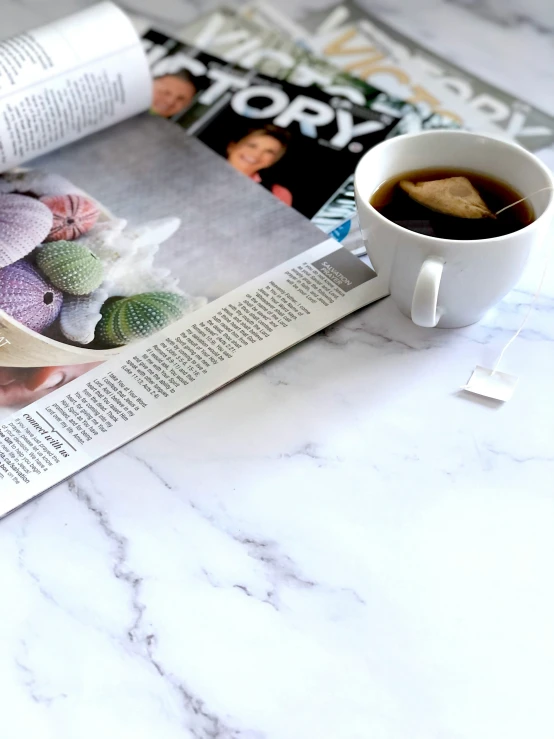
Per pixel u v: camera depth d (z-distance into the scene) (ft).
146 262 1.73
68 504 1.38
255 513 1.36
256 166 1.95
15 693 1.19
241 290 1.68
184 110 2.09
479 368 1.53
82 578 1.30
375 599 1.27
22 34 1.92
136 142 2.02
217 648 1.23
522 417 1.47
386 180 1.62
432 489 1.38
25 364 1.55
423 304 1.41
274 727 1.16
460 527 1.34
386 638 1.23
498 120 2.01
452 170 1.64
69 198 1.88
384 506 1.37
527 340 1.59
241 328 1.61
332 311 1.63
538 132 1.98
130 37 1.96
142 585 1.29
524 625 1.24
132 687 1.19
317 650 1.22
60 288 1.68
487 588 1.27
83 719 1.17
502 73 2.14
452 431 1.46
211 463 1.43
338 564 1.30
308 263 1.73
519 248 1.41
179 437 1.47
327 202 1.86
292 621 1.25
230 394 1.53
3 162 1.90
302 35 2.27
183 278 1.70
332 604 1.27
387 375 1.54
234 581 1.29
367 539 1.33
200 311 1.64
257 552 1.32
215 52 2.23
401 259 1.46
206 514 1.37
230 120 2.06
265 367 1.57
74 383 1.53
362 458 1.43
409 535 1.33
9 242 1.77
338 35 2.27
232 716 1.17
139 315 1.64
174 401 1.50
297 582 1.29
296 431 1.47
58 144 1.97
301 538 1.33
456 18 2.31
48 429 1.47
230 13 2.34
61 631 1.25
